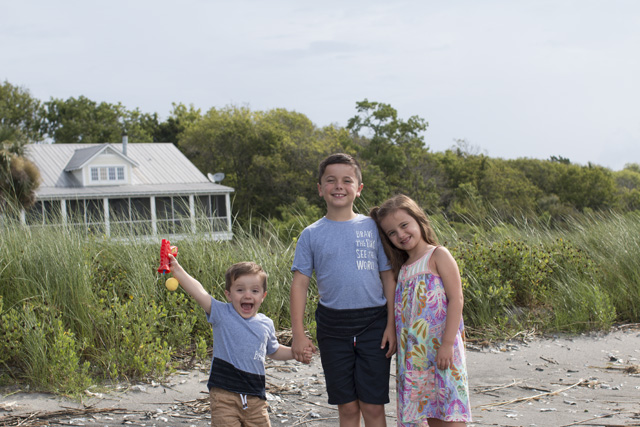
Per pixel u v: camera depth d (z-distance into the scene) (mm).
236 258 7637
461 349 3617
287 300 7359
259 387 3672
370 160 47406
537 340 7121
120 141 60719
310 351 3723
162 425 4379
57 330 5594
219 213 36375
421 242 3754
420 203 45844
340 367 3604
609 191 54062
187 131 51531
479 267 8117
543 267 8469
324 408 4797
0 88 60719
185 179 36406
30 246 6633
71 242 6695
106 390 5180
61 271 6289
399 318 3686
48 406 4762
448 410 3516
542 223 10938
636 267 8602
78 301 6121
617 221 10125
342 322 3605
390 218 3672
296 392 5211
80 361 5879
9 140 20578
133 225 7852
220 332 3670
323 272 3676
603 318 7574
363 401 3584
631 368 5812
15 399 4918
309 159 46000
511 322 7723
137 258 7066
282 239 8945
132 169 36000
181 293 6887
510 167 54719
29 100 62062
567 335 7332
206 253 7586
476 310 7766
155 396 5066
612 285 8523
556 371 5848
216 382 3617
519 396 5066
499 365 6105
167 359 5691
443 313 3609
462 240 9336
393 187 45969
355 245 3670
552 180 55531
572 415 4504
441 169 50469
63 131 60219
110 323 6074
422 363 3604
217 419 3582
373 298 3645
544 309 8172
